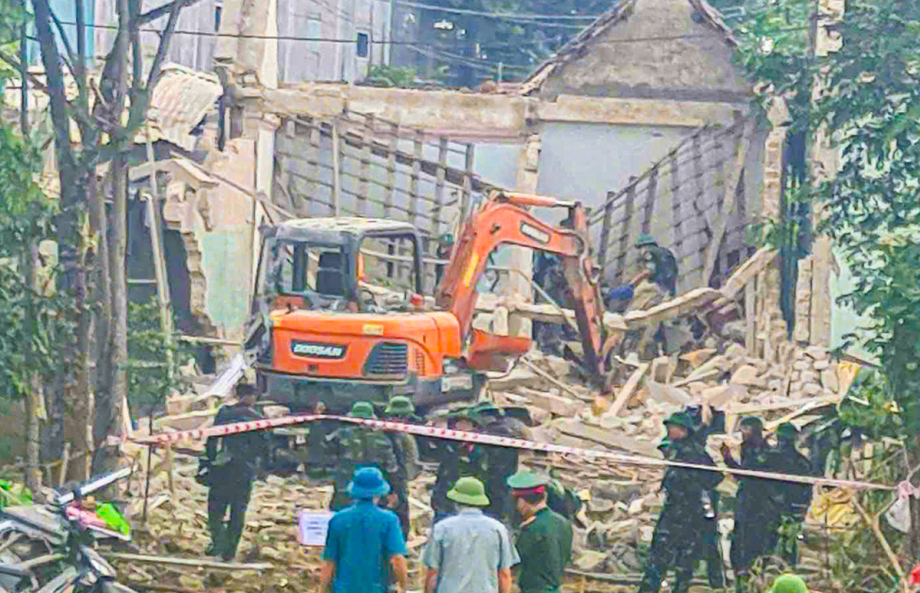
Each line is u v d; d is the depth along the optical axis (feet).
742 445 173.06
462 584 129.49
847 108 208.23
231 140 318.24
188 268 301.84
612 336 307.99
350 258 231.91
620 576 175.73
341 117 341.62
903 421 168.55
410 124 346.95
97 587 129.70
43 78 294.05
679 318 327.26
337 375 225.35
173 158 299.38
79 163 193.57
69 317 191.52
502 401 277.85
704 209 349.61
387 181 350.43
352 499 147.23
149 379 241.96
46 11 191.93
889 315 170.19
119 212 196.13
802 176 330.54
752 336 319.27
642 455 240.12
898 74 205.46
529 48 526.98
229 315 309.83
